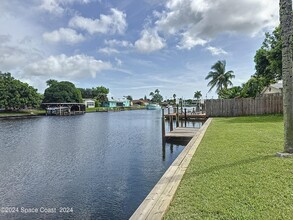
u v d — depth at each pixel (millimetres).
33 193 6895
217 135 9078
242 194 3352
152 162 10320
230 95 28672
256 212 2828
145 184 7461
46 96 65250
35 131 23031
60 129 24703
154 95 121500
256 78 23297
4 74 51781
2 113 49188
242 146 6672
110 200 6312
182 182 3949
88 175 8531
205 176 4199
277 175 4082
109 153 12406
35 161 10797
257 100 20188
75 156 11766
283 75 5703
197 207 3020
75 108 67062
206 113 21578
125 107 93625
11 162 10641
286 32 5645
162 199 3227
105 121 35656
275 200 3123
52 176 8484
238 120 16141
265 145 6699
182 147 13633
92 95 103875
